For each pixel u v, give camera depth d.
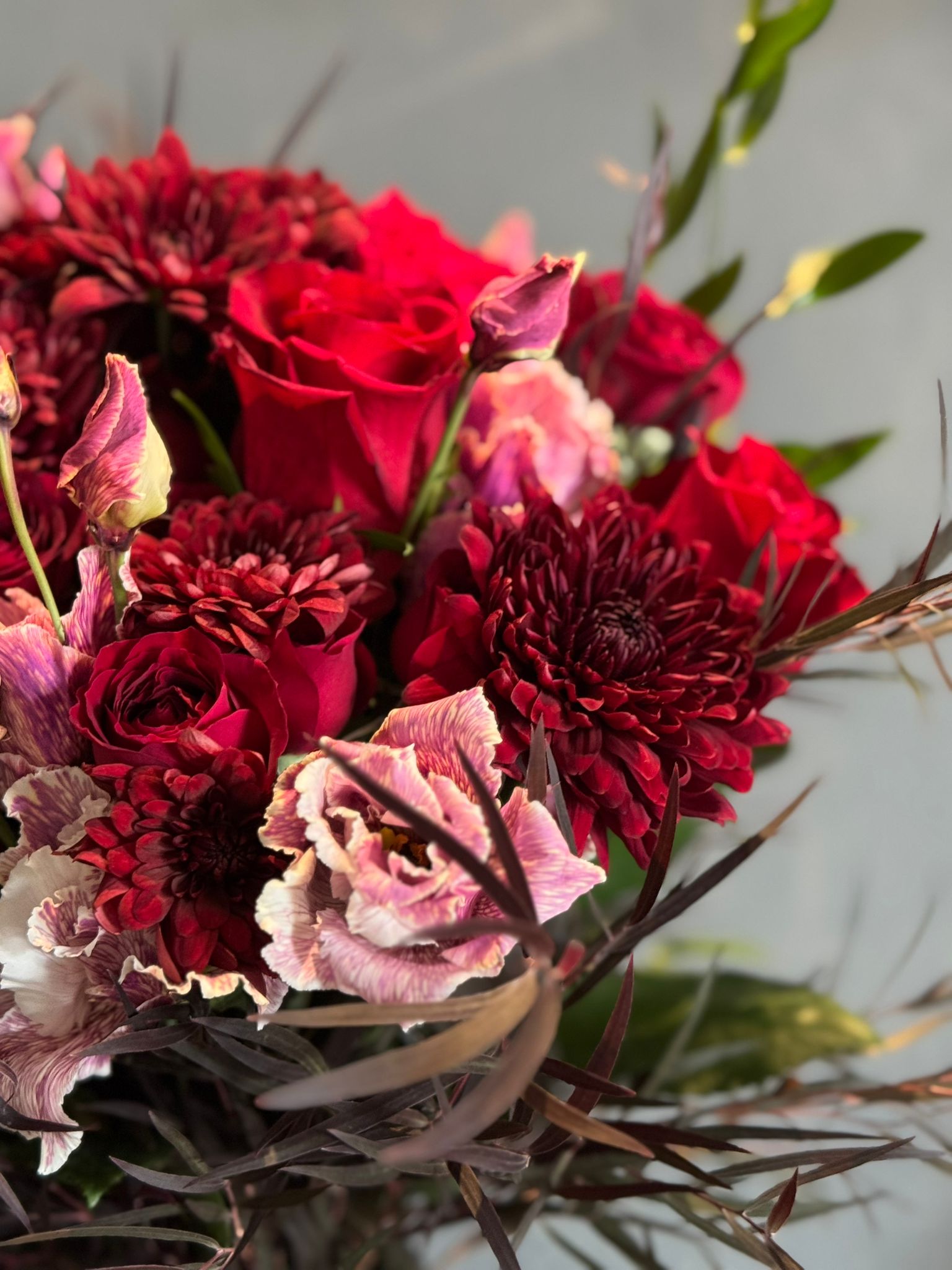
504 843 0.21
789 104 0.66
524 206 0.67
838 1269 0.64
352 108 0.66
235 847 0.27
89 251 0.36
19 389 0.34
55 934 0.26
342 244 0.39
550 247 0.68
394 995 0.23
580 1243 0.59
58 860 0.27
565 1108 0.23
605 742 0.28
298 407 0.32
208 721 0.27
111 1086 0.35
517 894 0.21
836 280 0.46
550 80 0.66
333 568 0.30
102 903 0.26
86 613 0.28
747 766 0.30
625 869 0.44
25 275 0.39
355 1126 0.26
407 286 0.38
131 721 0.28
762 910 0.70
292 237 0.38
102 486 0.26
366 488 0.33
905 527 0.69
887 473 0.69
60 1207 0.35
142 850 0.26
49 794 0.27
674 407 0.42
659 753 0.29
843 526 0.47
